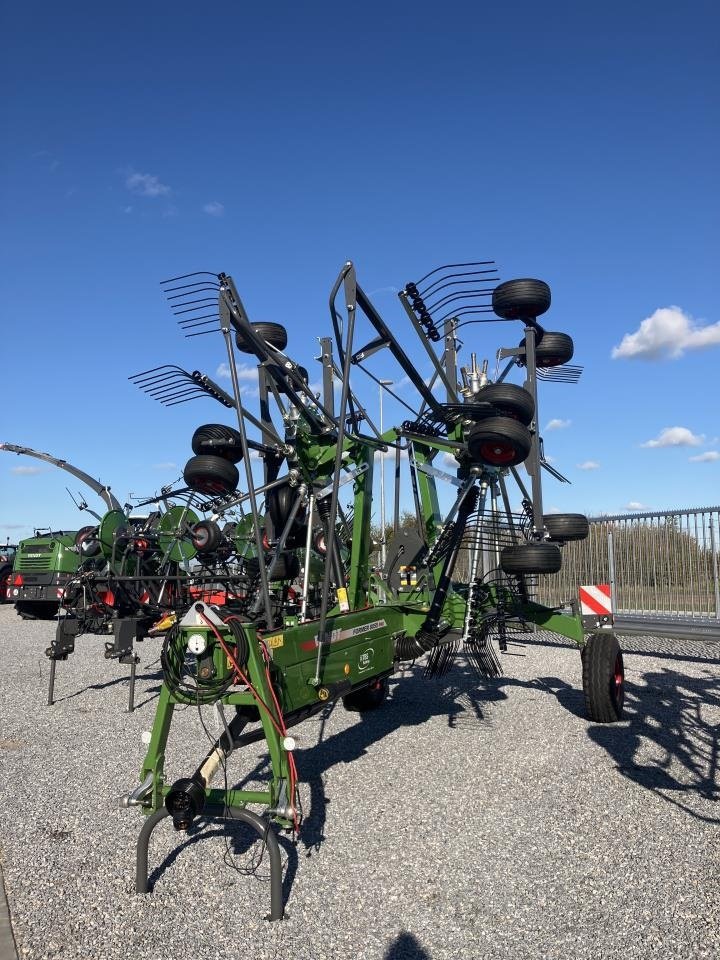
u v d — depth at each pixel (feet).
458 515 21.53
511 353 23.99
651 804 15.76
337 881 12.48
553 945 10.41
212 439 19.36
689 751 19.61
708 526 38.27
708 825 14.57
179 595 27.94
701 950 10.20
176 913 11.51
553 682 29.22
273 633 14.01
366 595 21.71
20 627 51.96
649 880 12.26
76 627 26.91
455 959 10.12
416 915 11.32
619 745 20.20
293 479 19.31
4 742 21.49
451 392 21.70
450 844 13.88
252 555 25.45
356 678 17.83
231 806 11.82
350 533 23.41
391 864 13.08
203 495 20.59
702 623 38.24
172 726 23.22
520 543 22.50
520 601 24.89
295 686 14.60
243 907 11.66
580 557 43.96
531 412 19.25
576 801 15.99
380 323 16.25
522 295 22.81
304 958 10.23
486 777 17.67
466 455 21.09
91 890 12.30
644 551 41.11
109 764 19.26
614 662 22.62
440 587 21.25
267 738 12.34
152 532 27.84
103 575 27.02
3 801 16.61
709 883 12.13
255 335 15.28
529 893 11.94
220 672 12.66
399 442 23.45
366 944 10.55
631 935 10.62
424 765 18.67
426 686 28.63
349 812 15.57
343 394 14.07
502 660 34.63
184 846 14.06
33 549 54.95
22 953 10.44
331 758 19.42
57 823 15.31
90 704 26.48
